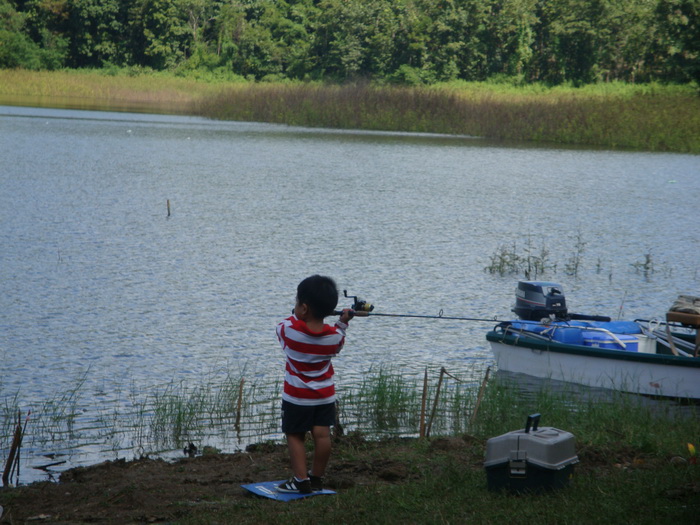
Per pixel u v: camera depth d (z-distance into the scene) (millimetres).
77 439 9141
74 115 67625
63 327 13961
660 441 8117
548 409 9992
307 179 35781
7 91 95500
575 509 5703
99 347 12984
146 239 21812
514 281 18719
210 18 114438
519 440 6148
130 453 8711
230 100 75312
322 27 104188
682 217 28719
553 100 73375
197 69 109375
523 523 5441
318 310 6250
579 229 26000
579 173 41250
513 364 12531
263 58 108250
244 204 28328
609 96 71188
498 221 26984
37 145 44375
